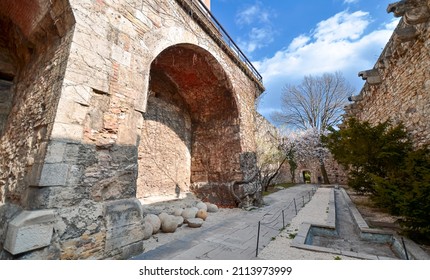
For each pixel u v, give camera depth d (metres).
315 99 19.52
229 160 7.27
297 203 7.64
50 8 2.90
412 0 4.15
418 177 3.62
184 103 8.23
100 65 2.95
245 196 6.83
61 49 2.81
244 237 3.76
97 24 2.99
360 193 8.68
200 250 3.13
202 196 7.61
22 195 2.52
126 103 3.27
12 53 4.20
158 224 4.00
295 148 17.02
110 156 2.93
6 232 2.20
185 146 8.00
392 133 5.36
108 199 2.82
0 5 3.45
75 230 2.38
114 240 2.72
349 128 6.28
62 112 2.45
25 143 2.89
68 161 2.45
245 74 8.34
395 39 5.09
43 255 2.10
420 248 2.88
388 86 6.62
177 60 6.24
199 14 5.71
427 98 4.64
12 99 4.02
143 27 3.82
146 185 6.19
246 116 7.91
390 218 4.71
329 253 2.88
